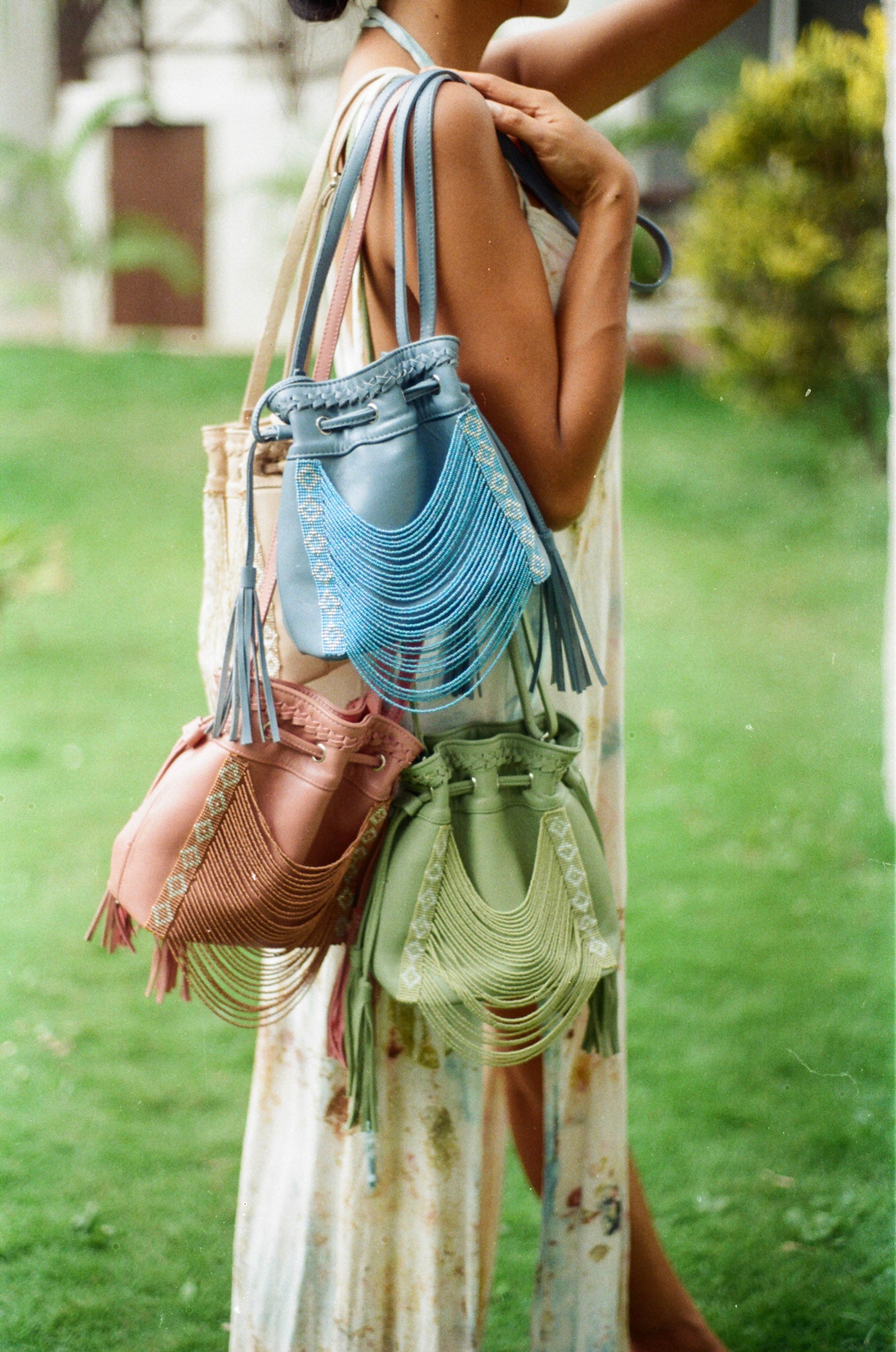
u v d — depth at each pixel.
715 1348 1.89
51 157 13.09
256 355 1.54
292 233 1.51
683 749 4.62
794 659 5.58
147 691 5.20
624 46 1.91
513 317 1.43
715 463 8.73
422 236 1.39
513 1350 2.02
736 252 8.72
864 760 4.50
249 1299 1.74
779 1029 2.92
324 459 1.37
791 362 8.84
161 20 13.53
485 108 1.43
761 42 11.27
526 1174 1.88
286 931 1.46
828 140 8.38
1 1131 2.55
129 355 12.41
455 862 1.47
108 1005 3.05
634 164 11.68
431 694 1.40
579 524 1.66
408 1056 1.57
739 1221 2.31
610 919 1.55
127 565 6.76
